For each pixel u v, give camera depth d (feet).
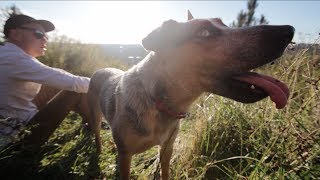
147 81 1.22
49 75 1.76
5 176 1.47
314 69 1.52
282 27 1.03
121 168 1.35
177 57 1.12
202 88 1.14
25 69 1.73
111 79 1.64
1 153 1.46
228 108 1.66
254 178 1.15
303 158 1.12
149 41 1.14
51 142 1.92
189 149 1.53
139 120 1.24
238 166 1.41
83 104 2.04
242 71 1.05
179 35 1.11
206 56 1.08
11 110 1.77
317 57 1.53
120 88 1.36
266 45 1.02
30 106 1.90
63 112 1.77
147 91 1.22
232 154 1.47
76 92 1.90
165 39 1.13
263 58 1.03
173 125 1.29
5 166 1.46
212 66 1.08
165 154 1.37
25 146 1.57
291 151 1.21
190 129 1.76
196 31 1.09
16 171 1.48
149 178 1.46
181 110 1.22
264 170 1.15
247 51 1.03
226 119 1.63
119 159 1.35
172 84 1.16
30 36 1.85
